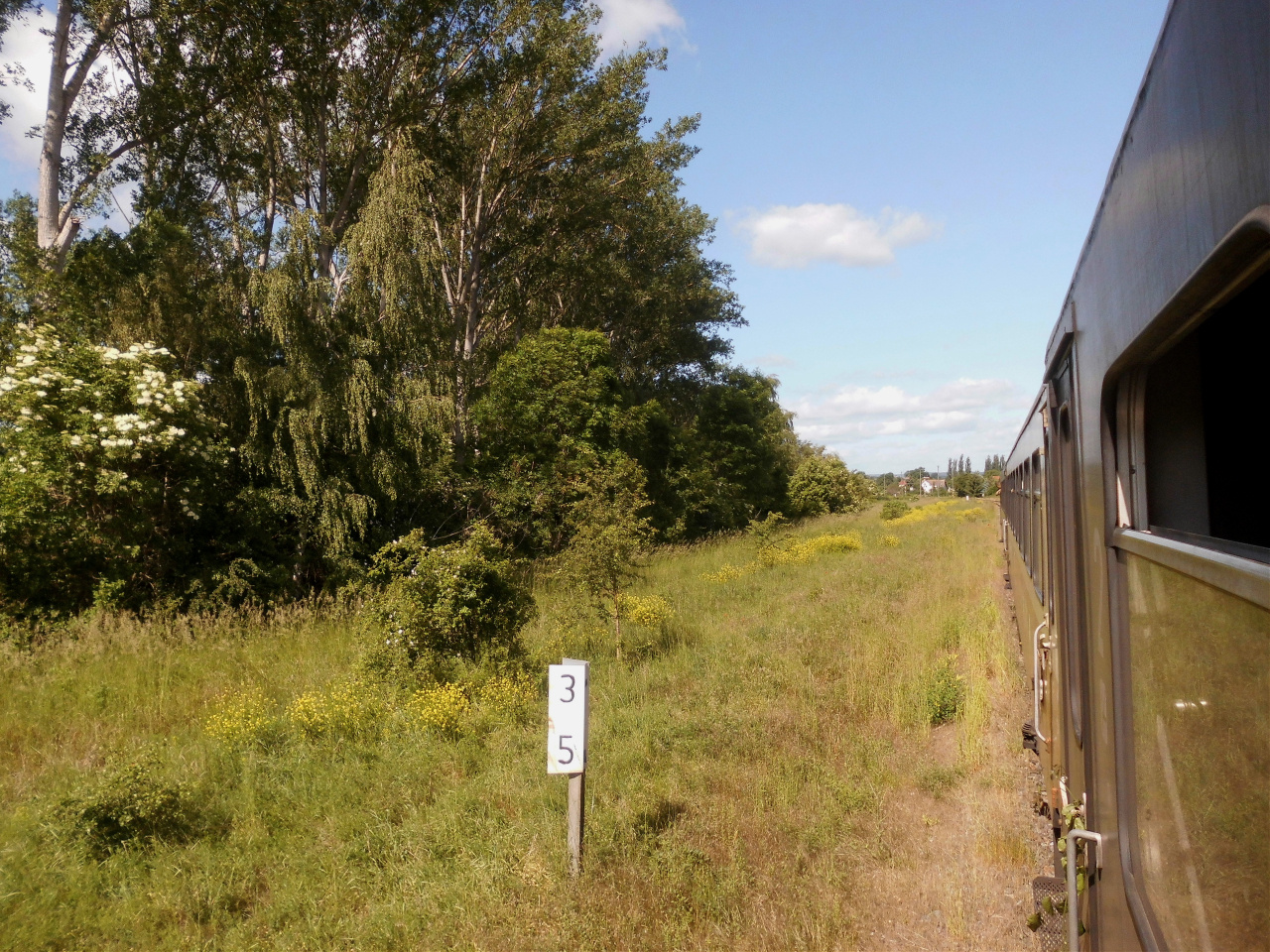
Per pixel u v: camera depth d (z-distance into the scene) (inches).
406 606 367.6
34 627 451.8
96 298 597.0
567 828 226.5
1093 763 104.7
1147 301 74.1
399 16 757.9
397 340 653.9
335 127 835.4
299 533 604.4
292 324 594.2
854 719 320.2
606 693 361.7
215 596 523.8
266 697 356.8
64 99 673.6
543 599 580.7
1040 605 250.1
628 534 454.3
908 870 209.8
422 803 255.8
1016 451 468.1
